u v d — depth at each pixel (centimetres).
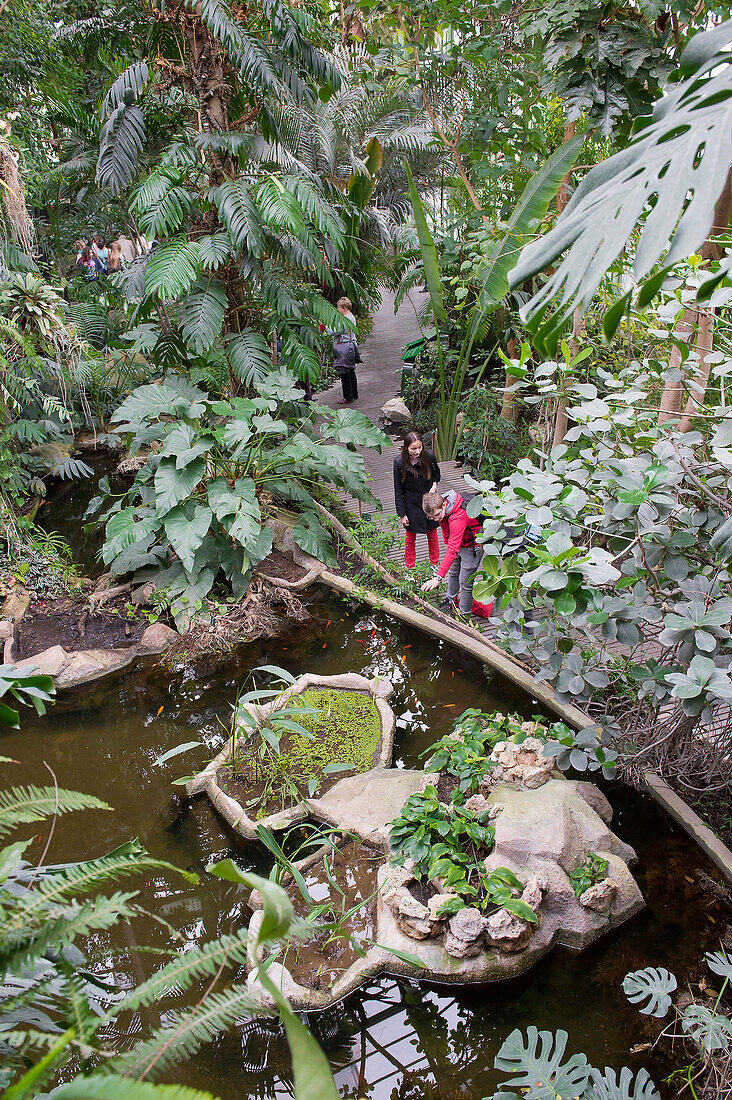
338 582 646
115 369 981
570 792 379
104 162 644
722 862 364
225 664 570
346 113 1197
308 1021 316
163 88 700
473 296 858
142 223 610
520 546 369
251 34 659
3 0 839
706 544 371
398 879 354
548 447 619
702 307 339
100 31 758
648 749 386
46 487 868
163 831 425
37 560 690
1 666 149
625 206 116
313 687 508
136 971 337
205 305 653
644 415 390
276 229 634
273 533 700
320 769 441
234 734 452
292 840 407
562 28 432
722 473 358
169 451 595
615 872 350
